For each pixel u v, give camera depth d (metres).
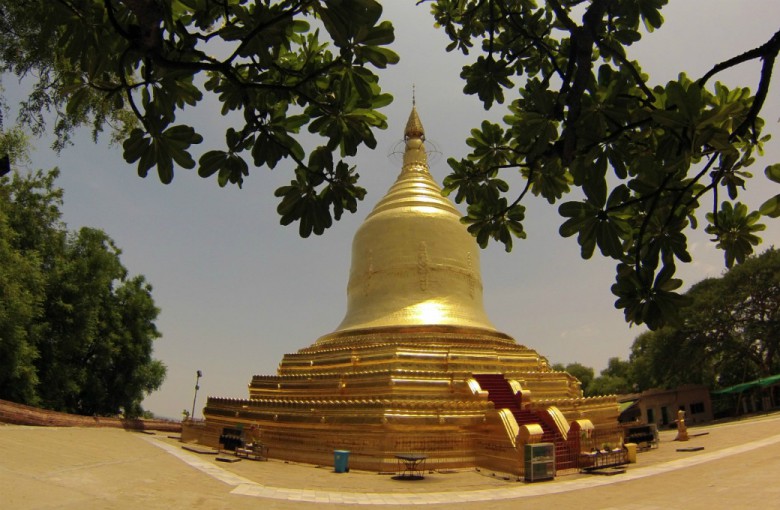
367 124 5.77
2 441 18.20
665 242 6.01
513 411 25.59
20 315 28.08
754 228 6.57
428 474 22.06
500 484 19.27
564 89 5.70
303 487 17.91
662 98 5.28
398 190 39.41
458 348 29.23
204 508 13.34
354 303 36.31
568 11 7.14
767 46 4.39
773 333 49.53
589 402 28.31
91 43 5.71
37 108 15.40
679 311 5.49
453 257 35.69
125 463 19.02
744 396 55.56
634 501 15.02
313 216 6.22
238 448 25.59
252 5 4.92
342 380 27.62
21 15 12.30
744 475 17.88
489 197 7.75
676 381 57.34
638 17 6.88
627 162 5.82
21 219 35.38
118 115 17.64
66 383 35.66
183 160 5.54
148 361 44.38
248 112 5.81
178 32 5.09
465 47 9.11
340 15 4.48
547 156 5.92
